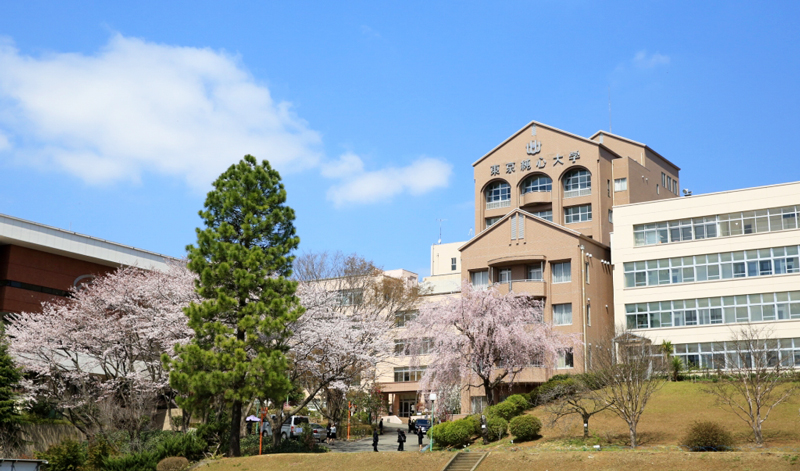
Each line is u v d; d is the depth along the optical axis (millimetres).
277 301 39375
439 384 46375
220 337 38344
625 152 69500
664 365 44781
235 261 40594
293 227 43219
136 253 62375
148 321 46812
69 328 47188
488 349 45656
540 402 45719
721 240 51562
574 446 36281
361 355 46469
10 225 53844
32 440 44406
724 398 38594
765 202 50688
